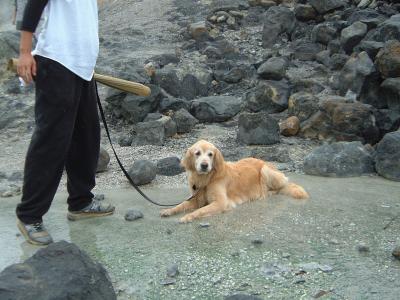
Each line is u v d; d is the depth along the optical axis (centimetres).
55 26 459
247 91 886
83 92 493
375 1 989
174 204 568
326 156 646
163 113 824
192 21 1227
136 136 762
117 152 729
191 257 455
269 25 1044
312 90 834
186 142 758
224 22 1166
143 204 569
